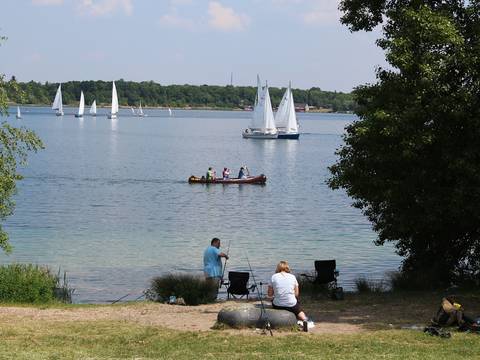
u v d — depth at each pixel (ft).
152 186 220.43
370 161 68.95
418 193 68.74
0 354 43.06
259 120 517.55
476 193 64.34
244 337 49.88
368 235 132.36
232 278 73.26
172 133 595.47
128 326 53.98
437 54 65.62
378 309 62.49
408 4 69.67
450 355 44.50
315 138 572.51
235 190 215.31
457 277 75.66
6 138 67.67
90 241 121.80
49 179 229.66
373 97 69.21
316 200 190.08
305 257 110.52
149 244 120.16
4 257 105.91
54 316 59.06
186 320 57.16
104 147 408.46
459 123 66.59
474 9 67.92
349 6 75.46
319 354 44.78
